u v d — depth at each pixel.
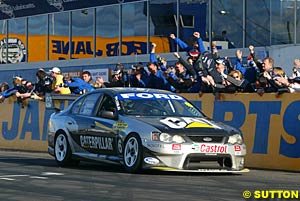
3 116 57.19
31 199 25.59
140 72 48.38
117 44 77.81
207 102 41.94
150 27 73.31
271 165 38.28
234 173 35.69
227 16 64.44
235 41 63.69
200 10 67.19
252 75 44.38
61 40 85.31
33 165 40.34
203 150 32.94
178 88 45.59
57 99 50.44
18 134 55.44
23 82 55.62
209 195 26.56
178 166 32.66
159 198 25.67
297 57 55.53
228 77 40.97
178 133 32.97
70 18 83.81
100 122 36.75
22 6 89.25
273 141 38.25
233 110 40.41
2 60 94.69
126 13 76.44
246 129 39.66
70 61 83.12
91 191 27.69
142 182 30.70
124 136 34.69
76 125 38.56
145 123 33.91
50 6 85.50
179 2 69.62
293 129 37.31
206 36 66.50
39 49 88.75
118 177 32.75
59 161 39.62
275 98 38.34
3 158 46.53
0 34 94.81
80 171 36.19
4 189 28.47
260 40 61.53
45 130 52.47
